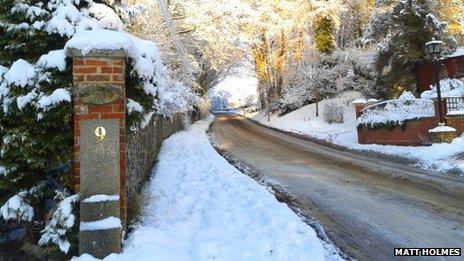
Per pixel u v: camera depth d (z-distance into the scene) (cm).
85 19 532
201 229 551
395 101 1744
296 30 3616
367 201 777
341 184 952
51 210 482
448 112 1491
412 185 924
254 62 4412
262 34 3800
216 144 2077
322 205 751
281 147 1875
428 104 1573
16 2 496
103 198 427
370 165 1253
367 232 589
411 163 1270
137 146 722
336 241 552
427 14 2244
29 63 493
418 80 2528
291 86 3678
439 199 781
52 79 470
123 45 441
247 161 1403
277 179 1029
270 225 564
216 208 661
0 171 466
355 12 3688
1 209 468
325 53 3541
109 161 434
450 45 2339
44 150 471
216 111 7862
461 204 738
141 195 657
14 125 478
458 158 1195
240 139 2348
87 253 416
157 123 1539
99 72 440
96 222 421
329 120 2803
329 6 3334
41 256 451
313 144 1989
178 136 2272
